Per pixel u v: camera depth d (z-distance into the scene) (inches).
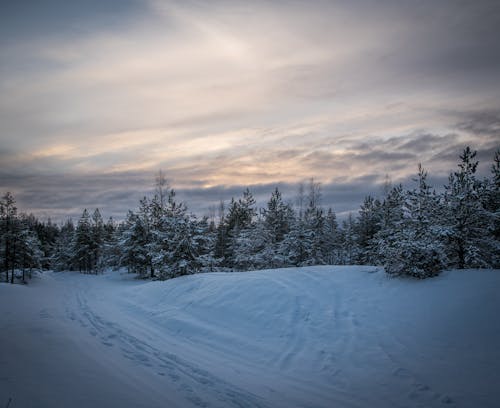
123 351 350.6
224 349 386.6
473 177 594.2
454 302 392.5
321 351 350.6
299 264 1093.8
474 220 584.1
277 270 677.3
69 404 202.8
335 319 425.4
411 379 271.0
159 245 1330.0
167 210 1127.0
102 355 321.4
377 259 997.8
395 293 468.8
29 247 1646.2
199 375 294.4
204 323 485.4
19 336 344.8
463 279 448.5
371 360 315.0
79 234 2274.9
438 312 382.6
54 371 254.5
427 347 321.4
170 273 991.6
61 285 1432.1
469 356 291.3
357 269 610.5
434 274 495.5
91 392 225.1
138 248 1552.7
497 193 615.8
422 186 579.5
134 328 482.9
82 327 456.1
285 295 518.9
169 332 469.1
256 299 526.0
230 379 290.0
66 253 2461.9
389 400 246.7
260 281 595.5
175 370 303.1
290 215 1482.5
